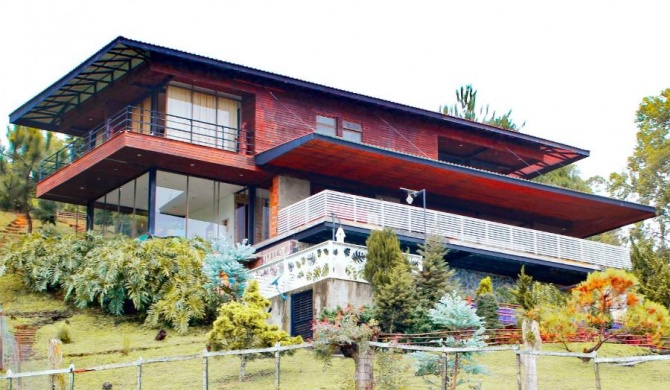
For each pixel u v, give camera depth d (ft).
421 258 112.16
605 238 194.49
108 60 124.47
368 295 107.55
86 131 144.97
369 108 138.41
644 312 92.02
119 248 111.55
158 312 104.99
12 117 140.26
